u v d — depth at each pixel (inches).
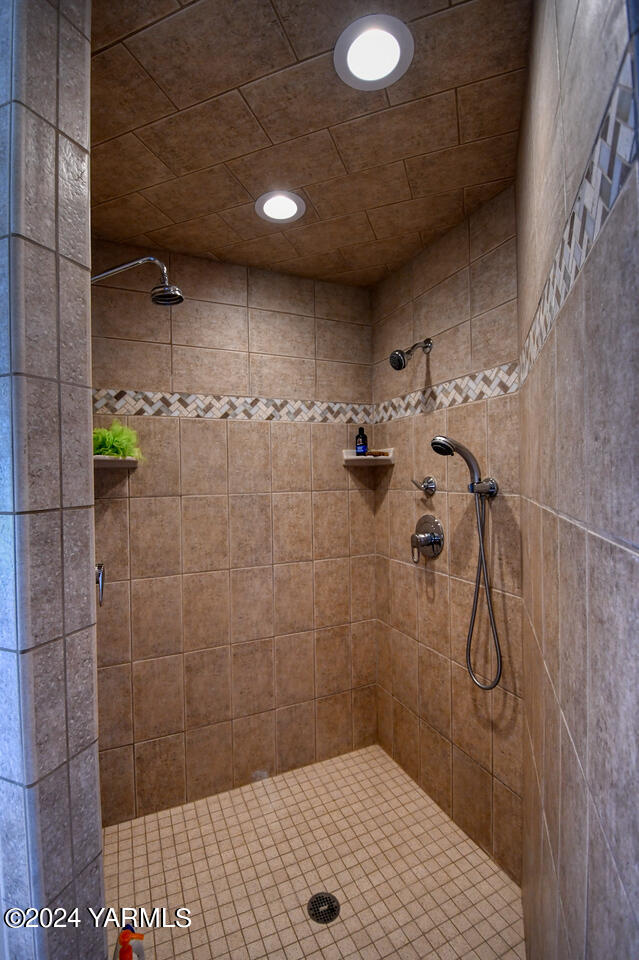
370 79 40.6
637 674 15.9
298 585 81.2
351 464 85.0
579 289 22.6
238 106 43.5
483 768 61.2
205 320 74.2
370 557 87.5
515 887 55.9
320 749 83.2
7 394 23.4
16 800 24.1
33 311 24.3
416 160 51.8
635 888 15.9
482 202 60.2
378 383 86.0
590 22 19.9
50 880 24.9
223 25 35.4
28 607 23.7
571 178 24.2
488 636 60.1
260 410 78.2
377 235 67.9
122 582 68.8
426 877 57.8
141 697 70.1
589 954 21.7
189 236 67.5
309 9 34.5
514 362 55.2
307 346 82.4
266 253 73.0
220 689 75.3
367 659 87.4
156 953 49.1
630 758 16.5
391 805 71.4
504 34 36.8
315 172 53.8
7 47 23.8
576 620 24.2
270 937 50.5
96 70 39.1
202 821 68.8
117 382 68.4
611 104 17.1
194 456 73.3
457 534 65.8
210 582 74.5
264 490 78.5
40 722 24.5
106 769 68.1
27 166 23.9
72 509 26.7
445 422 67.9
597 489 20.1
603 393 18.9
